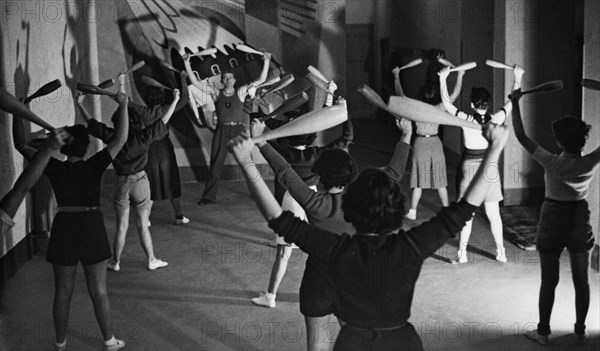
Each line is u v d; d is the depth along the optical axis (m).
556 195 5.26
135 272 7.19
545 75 9.11
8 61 7.02
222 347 5.49
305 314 4.55
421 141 8.37
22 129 5.39
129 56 10.77
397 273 3.30
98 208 5.27
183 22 10.77
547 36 9.04
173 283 6.88
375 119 17.45
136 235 8.52
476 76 10.34
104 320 5.35
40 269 7.38
